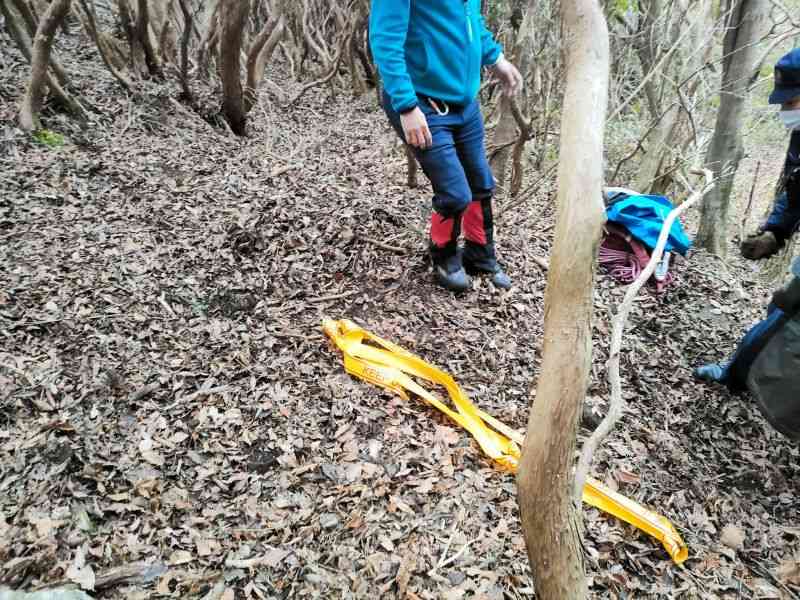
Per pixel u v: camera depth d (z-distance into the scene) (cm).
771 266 381
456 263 283
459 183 249
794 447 233
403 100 226
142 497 172
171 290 260
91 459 180
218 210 323
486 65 277
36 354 214
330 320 252
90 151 365
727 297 331
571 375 82
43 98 377
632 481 207
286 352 237
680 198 435
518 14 462
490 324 272
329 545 167
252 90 484
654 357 272
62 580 146
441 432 210
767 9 362
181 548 160
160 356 225
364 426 208
